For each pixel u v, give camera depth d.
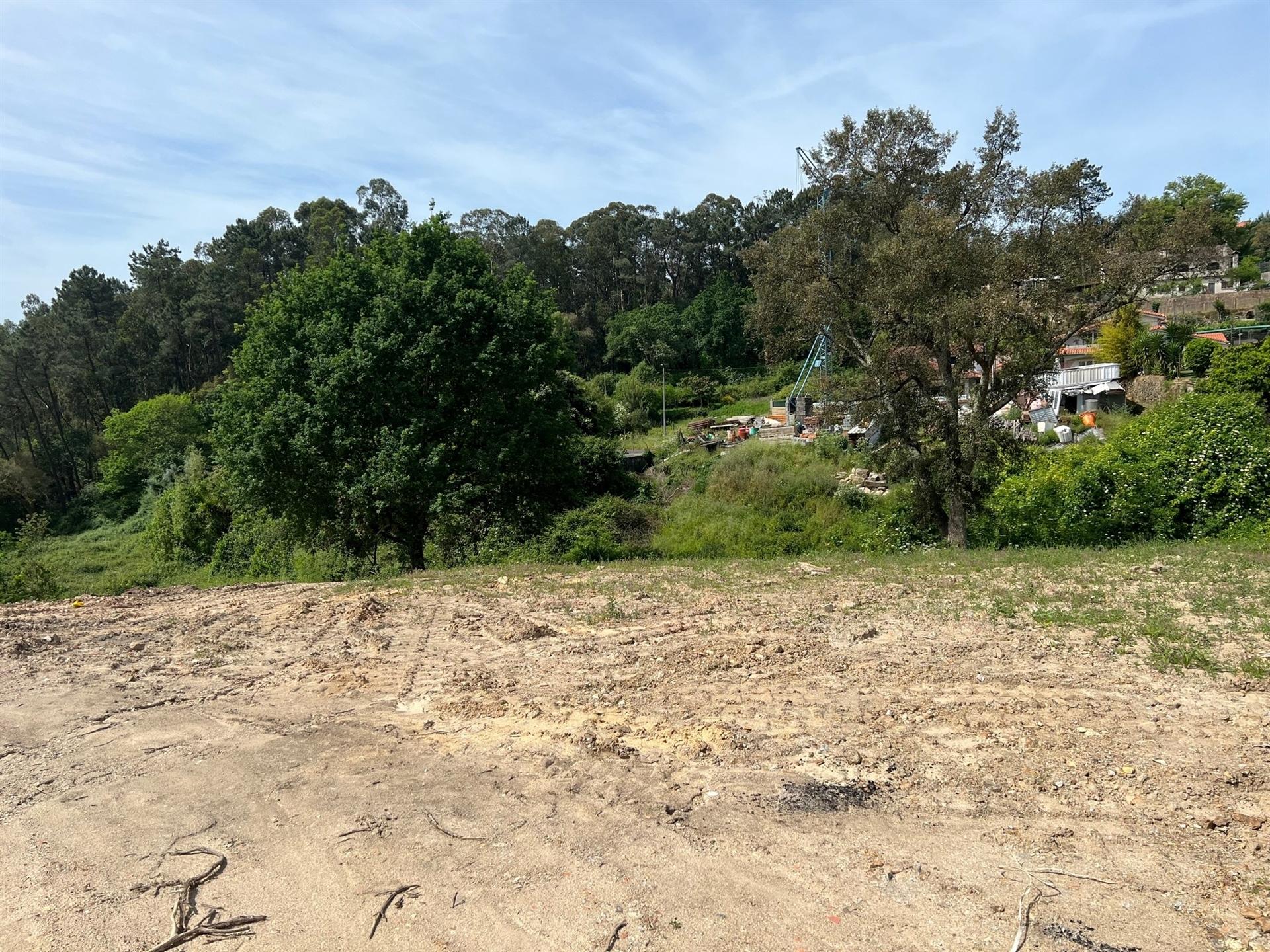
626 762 5.00
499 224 82.06
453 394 18.62
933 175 18.17
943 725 5.27
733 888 3.62
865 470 27.23
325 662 7.79
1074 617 7.72
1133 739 4.84
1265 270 63.91
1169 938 3.10
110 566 34.81
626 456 36.59
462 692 6.62
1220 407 16.61
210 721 6.30
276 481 18.33
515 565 15.31
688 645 7.60
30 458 55.16
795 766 4.80
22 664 8.41
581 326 79.81
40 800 5.00
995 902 3.40
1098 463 17.28
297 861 4.09
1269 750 4.59
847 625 8.05
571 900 3.61
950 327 16.11
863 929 3.28
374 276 19.08
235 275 68.12
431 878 3.86
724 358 74.81
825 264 18.61
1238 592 8.44
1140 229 16.86
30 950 3.47
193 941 3.49
